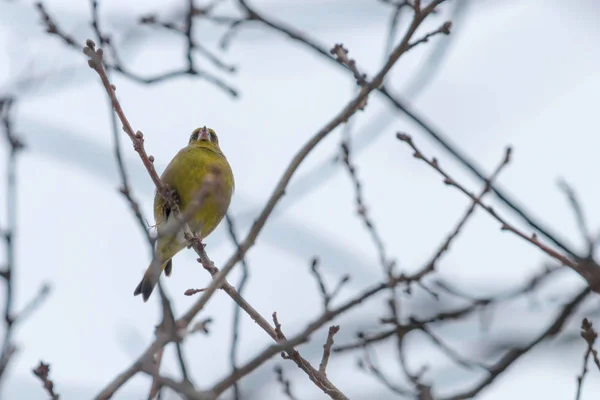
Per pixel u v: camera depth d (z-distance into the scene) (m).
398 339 11.02
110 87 9.05
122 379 6.72
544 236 10.69
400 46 9.27
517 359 10.66
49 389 7.62
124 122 9.55
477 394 10.62
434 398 10.29
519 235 9.40
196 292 9.19
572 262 9.38
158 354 6.96
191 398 6.71
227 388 7.13
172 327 6.91
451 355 11.10
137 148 9.72
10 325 8.81
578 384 8.97
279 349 7.41
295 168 8.42
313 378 9.20
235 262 7.65
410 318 11.27
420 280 10.17
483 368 10.97
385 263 11.39
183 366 6.84
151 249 7.27
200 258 10.45
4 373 8.25
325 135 8.85
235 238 8.61
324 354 9.39
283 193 8.23
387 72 9.23
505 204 10.84
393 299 11.26
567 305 10.54
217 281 7.48
